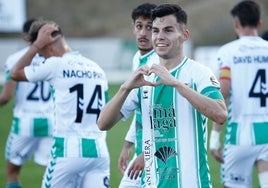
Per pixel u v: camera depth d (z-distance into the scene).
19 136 22.14
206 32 98.94
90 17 116.38
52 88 16.12
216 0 108.56
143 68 11.86
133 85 11.95
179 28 12.14
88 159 15.87
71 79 15.94
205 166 12.25
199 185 12.15
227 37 96.56
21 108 22.16
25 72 16.06
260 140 17.38
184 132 12.19
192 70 12.20
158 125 12.37
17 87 22.16
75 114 15.90
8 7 61.84
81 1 117.88
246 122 17.48
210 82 12.04
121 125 42.28
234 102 17.56
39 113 22.06
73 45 75.12
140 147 15.23
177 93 12.20
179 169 12.20
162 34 12.08
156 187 12.38
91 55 75.38
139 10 15.76
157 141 12.39
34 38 17.27
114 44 75.69
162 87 12.29
